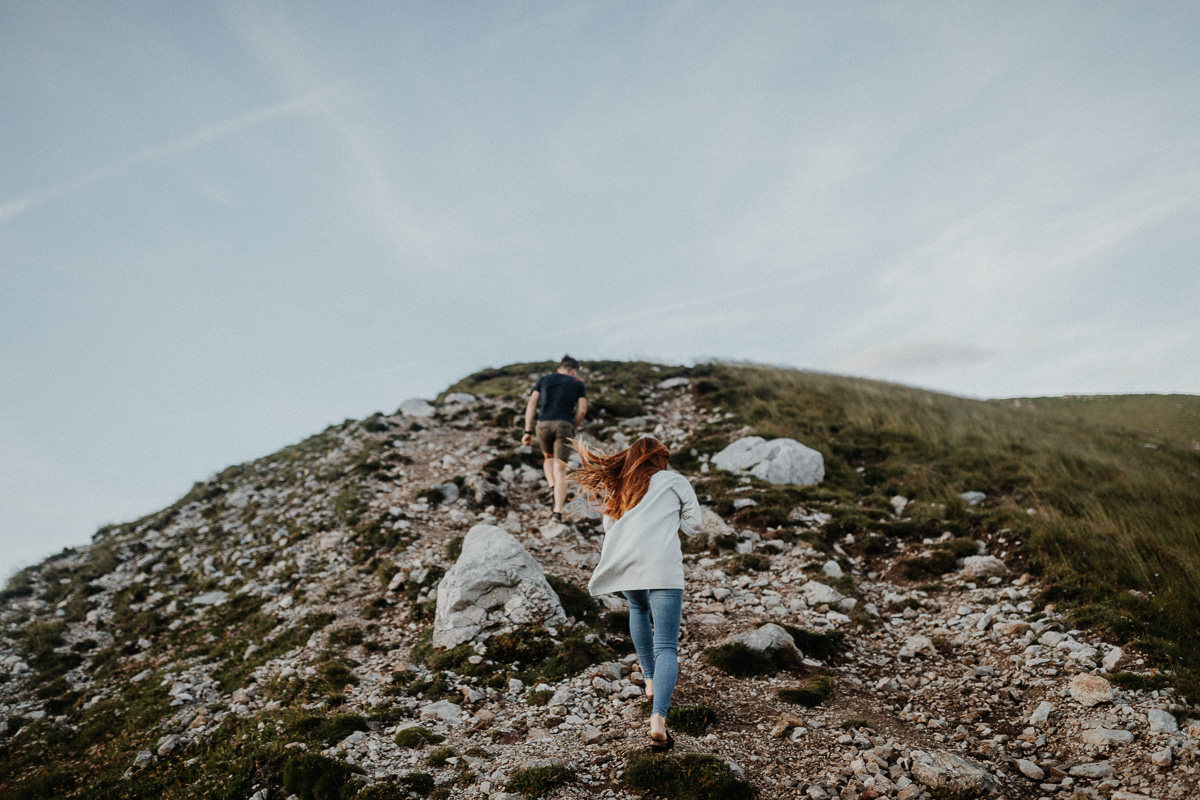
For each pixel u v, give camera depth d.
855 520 7.55
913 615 5.63
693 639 5.21
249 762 3.78
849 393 13.50
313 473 10.91
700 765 3.20
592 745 3.61
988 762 3.40
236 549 8.84
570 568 6.86
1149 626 4.55
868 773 3.20
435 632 5.42
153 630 7.26
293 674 5.25
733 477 9.22
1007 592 5.55
